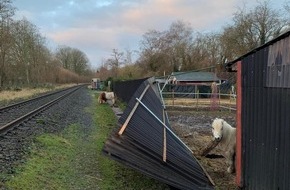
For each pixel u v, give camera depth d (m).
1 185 7.05
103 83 91.00
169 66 75.19
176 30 76.88
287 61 6.62
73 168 9.80
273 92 7.17
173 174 8.57
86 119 21.81
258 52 7.84
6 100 34.22
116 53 93.56
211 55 74.31
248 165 8.37
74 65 161.12
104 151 8.20
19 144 11.11
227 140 10.45
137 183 9.08
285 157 6.68
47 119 18.58
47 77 95.25
